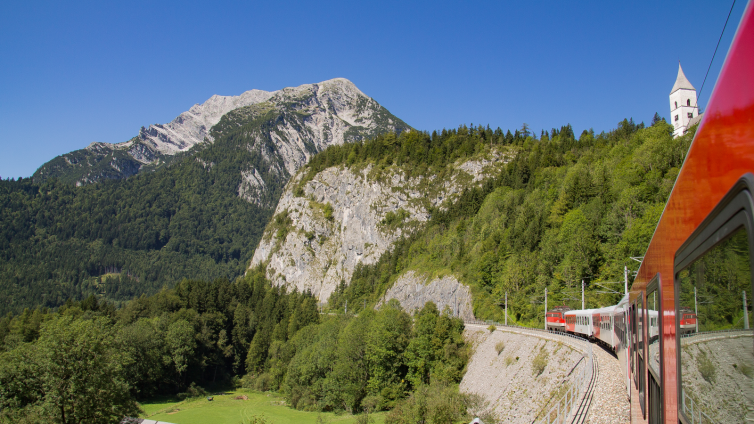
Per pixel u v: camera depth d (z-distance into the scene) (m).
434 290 139.00
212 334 132.75
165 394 107.62
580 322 62.94
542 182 170.00
